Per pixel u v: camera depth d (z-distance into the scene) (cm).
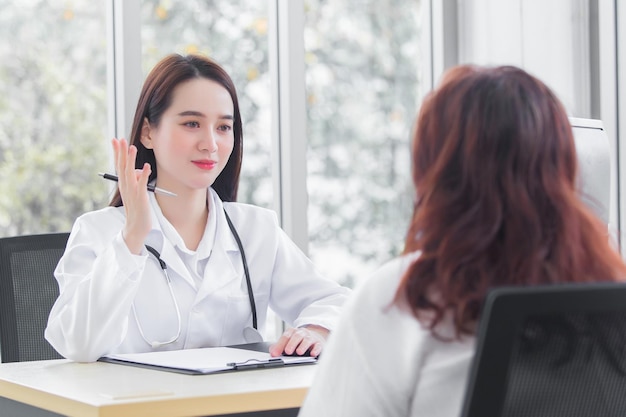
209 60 248
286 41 376
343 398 116
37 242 265
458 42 411
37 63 340
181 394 162
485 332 97
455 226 111
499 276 110
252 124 376
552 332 99
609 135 383
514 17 395
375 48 403
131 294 212
